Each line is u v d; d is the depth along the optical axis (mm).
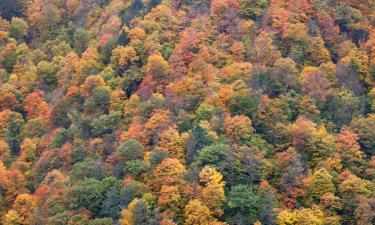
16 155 154125
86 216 115562
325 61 150875
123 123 140375
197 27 155750
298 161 119250
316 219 109188
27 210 128500
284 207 114500
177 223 111500
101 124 141250
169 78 144875
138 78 150125
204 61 145000
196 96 137000
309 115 133250
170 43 156625
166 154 122375
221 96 133500
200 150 121250
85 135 142875
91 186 119812
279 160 121062
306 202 115562
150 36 156875
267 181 118125
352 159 123500
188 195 114312
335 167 121375
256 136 127125
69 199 121062
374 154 128000
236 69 141000
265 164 119125
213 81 139625
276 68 141375
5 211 133625
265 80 139875
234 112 131500
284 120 131125
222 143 121812
